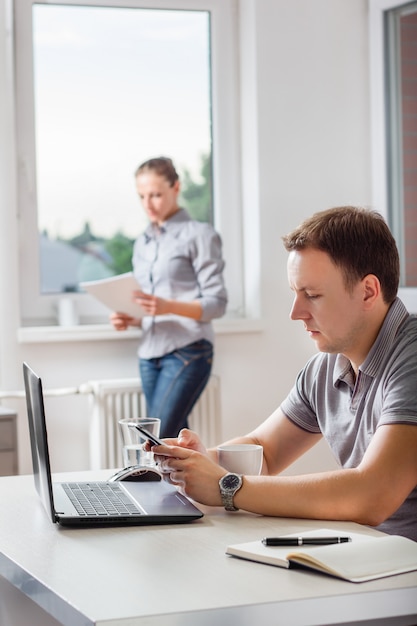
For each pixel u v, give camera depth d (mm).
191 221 3980
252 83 4336
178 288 3939
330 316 1852
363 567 1368
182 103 4410
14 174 4004
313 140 4398
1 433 3461
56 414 4074
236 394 4316
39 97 4184
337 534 1535
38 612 1725
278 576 1362
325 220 1855
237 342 4316
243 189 4477
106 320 4289
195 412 4133
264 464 2143
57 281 4246
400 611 1309
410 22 4305
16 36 4129
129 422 2033
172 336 3896
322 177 4414
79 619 1229
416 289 4301
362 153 4473
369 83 4469
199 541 1571
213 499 1771
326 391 2057
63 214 4242
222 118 4453
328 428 2051
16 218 4008
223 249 4469
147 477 2010
